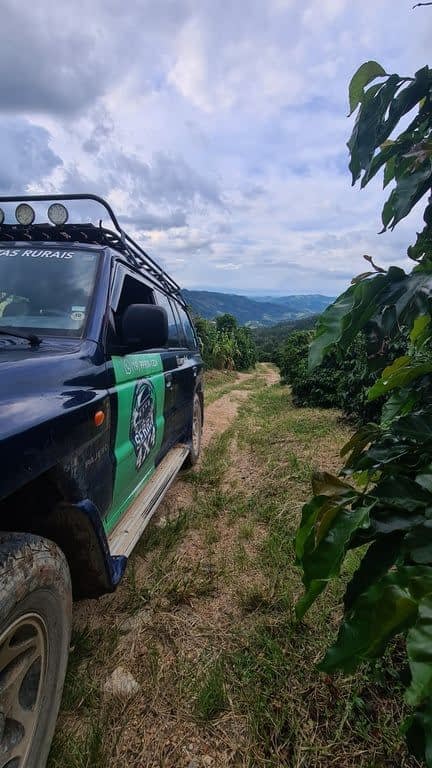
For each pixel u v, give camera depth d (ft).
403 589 2.78
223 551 10.48
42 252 8.68
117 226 9.57
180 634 7.55
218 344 87.40
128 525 8.02
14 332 6.89
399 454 3.98
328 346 3.35
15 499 5.58
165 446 12.13
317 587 3.67
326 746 5.47
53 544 5.07
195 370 16.78
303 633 7.36
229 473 16.81
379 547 3.57
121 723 5.89
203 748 5.57
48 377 5.81
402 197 3.44
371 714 5.84
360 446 4.77
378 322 3.50
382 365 3.70
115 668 6.80
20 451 4.45
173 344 14.48
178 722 5.90
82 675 6.59
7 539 4.52
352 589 3.62
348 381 22.82
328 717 5.87
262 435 22.76
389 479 3.63
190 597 8.57
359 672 6.34
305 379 32.58
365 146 3.95
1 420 4.45
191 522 11.91
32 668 4.73
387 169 4.24
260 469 17.03
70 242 9.14
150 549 10.44
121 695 6.30
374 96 3.84
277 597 8.39
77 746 5.49
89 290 8.02
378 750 5.39
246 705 6.10
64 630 5.24
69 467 5.60
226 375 79.30
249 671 6.64
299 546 4.10
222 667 6.74
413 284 3.22
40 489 5.53
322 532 3.62
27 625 4.49
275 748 5.53
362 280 3.49
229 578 9.25
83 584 6.46
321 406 31.78
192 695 6.29
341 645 3.00
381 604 2.71
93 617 7.97
